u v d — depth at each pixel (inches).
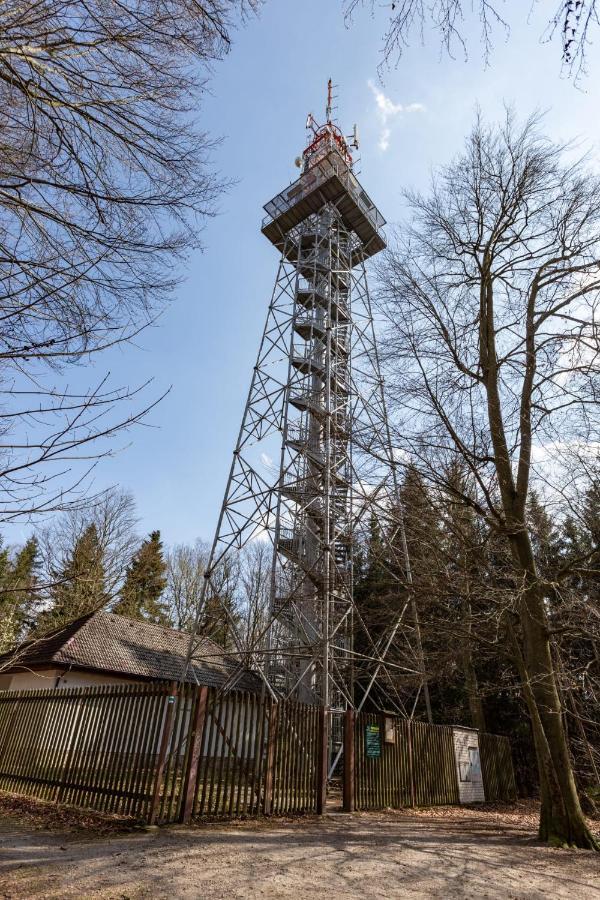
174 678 879.7
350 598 709.9
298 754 446.6
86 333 171.0
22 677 797.2
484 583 468.8
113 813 368.8
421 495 478.9
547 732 428.5
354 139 1111.6
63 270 176.9
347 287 960.9
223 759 391.9
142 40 187.0
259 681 1021.8
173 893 221.8
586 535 526.6
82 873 240.4
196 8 186.5
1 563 992.9
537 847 379.9
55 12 175.2
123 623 946.7
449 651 686.5
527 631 453.7
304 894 232.7
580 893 269.1
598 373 432.8
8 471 149.6
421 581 532.7
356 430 568.4
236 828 359.3
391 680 746.8
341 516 721.6
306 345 879.1
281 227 1006.4
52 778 430.9
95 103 193.5
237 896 223.8
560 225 500.7
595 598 494.3
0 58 179.3
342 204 975.0
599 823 554.6
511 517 461.1
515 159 523.5
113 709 409.1
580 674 462.3
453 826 462.6
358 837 365.4
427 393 478.0
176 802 361.1
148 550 1446.9
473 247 538.0
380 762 531.8
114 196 198.5
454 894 250.8
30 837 306.8
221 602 836.0
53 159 197.3
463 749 676.7
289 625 767.7
